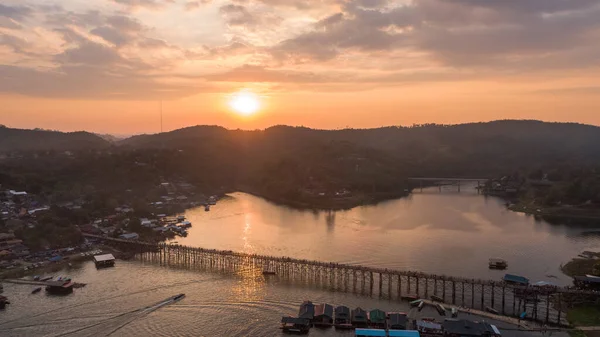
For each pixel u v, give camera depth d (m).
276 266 163.25
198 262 174.38
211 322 118.62
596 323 116.50
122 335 111.69
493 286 128.88
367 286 146.12
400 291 139.88
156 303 131.50
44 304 131.62
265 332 113.00
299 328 113.75
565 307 127.44
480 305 129.38
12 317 122.62
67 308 128.50
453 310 123.25
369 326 115.19
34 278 154.00
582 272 158.50
